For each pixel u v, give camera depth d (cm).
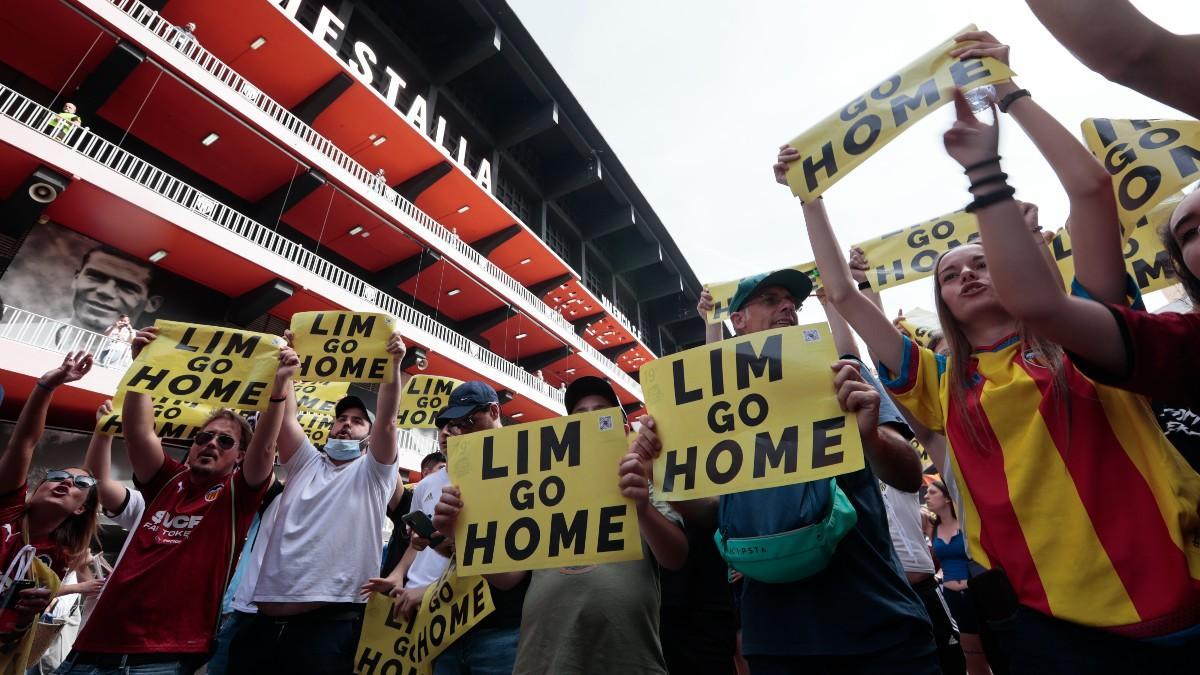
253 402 283
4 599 249
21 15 991
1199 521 109
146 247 1115
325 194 1460
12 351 813
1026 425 136
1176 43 99
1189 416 154
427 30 2133
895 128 178
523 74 2289
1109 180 150
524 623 209
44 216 1009
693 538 235
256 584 286
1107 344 110
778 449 155
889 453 162
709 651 223
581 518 175
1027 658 122
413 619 268
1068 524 121
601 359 2666
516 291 2142
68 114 991
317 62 1431
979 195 120
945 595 423
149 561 253
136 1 1113
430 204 1986
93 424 1023
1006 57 162
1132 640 110
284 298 1259
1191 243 144
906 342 184
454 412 303
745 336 175
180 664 240
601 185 2867
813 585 168
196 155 1313
